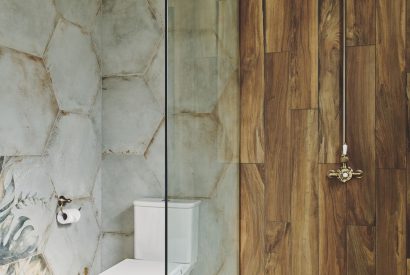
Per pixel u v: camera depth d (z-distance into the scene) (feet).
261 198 5.90
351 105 5.61
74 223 6.30
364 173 5.55
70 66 6.20
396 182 5.43
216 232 3.55
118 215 7.11
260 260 5.84
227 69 4.18
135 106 7.01
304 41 5.80
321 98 5.73
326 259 5.68
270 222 5.87
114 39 7.10
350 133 5.61
